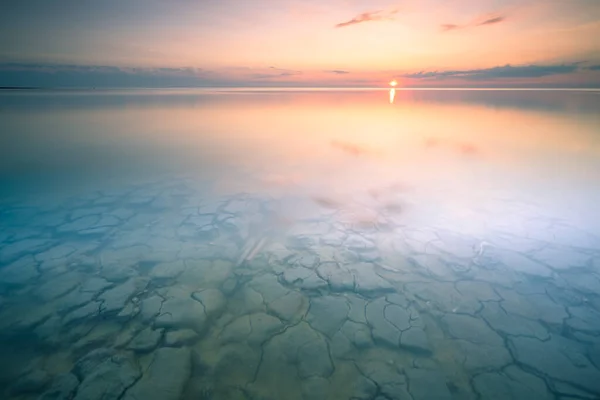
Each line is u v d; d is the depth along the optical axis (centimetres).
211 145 899
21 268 312
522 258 327
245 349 221
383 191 540
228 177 622
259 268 321
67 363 208
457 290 282
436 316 252
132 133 1050
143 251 349
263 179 611
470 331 235
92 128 1124
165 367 204
